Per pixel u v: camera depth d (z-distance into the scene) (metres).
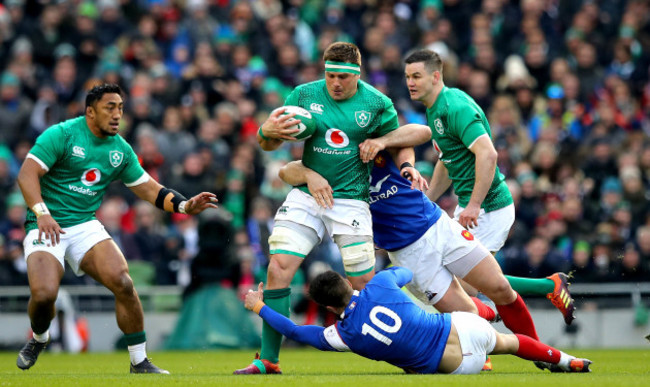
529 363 33.72
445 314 25.30
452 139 29.39
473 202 27.98
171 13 69.44
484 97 63.75
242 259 49.03
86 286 48.94
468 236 27.86
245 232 53.09
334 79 26.50
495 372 27.41
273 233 27.23
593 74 69.12
